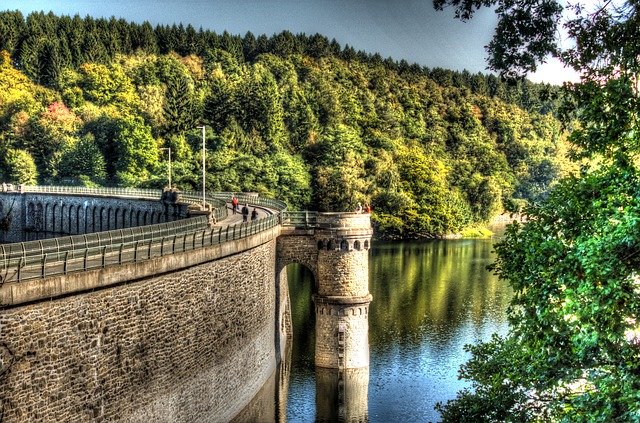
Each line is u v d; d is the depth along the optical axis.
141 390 46.59
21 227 137.25
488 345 40.62
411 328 92.12
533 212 32.62
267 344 72.88
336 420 64.38
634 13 30.92
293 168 185.00
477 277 126.50
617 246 27.86
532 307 31.58
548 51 33.34
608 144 31.31
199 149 189.62
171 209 107.12
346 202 183.00
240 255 63.09
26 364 37.06
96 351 42.06
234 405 61.94
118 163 179.25
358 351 76.69
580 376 30.97
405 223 189.88
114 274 43.03
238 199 116.25
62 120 187.00
